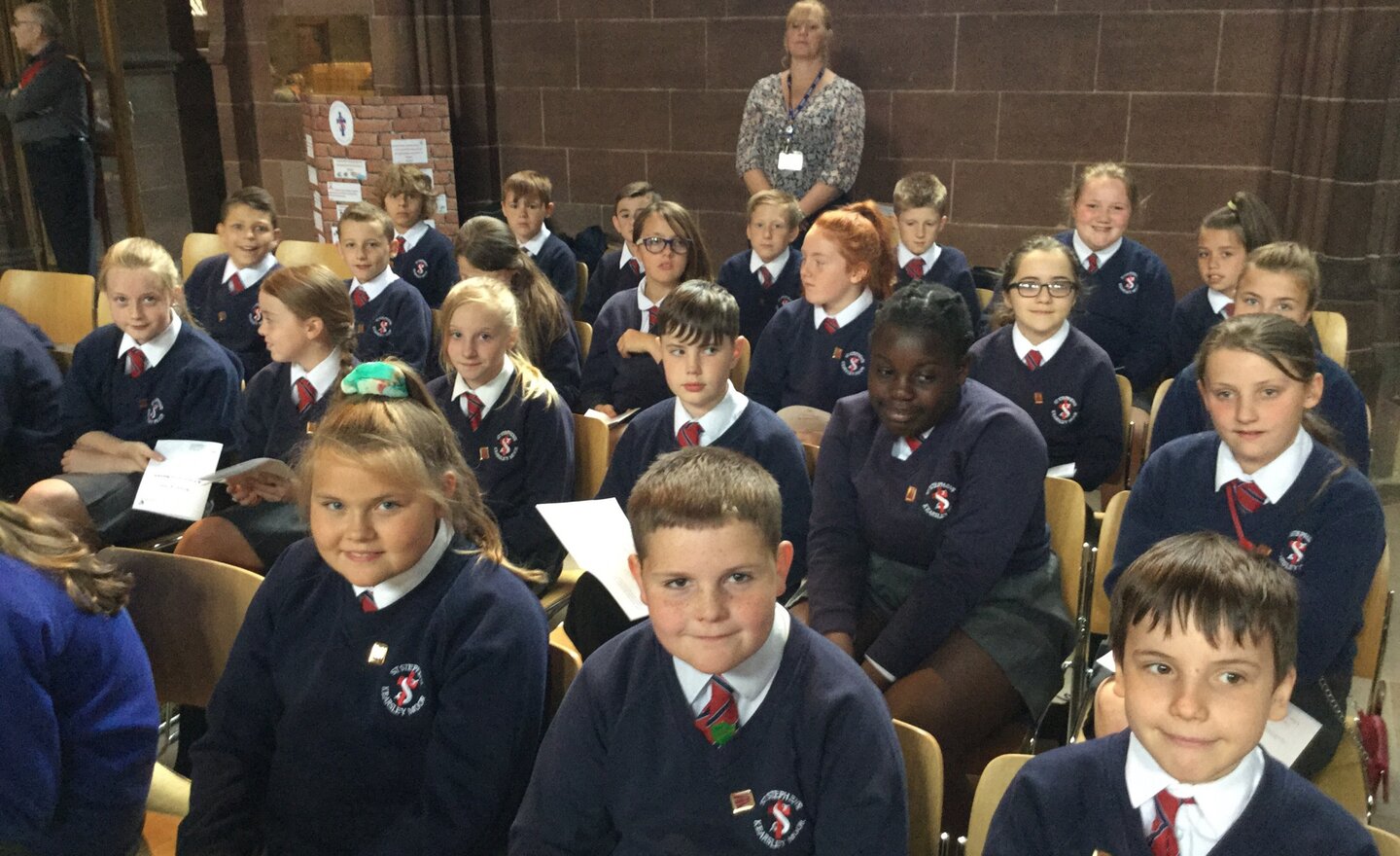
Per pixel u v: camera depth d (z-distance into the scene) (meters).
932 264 4.64
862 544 2.47
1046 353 3.30
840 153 5.76
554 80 7.12
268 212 4.71
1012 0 5.89
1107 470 3.26
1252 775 1.32
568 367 4.16
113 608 1.69
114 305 3.35
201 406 3.42
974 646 2.21
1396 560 3.96
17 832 1.55
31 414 3.60
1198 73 5.65
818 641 1.57
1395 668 3.33
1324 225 5.46
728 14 6.51
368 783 1.83
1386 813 2.71
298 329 3.11
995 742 2.25
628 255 5.16
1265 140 5.62
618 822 1.57
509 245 4.05
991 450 2.26
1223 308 4.18
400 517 1.74
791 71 5.82
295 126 7.95
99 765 1.64
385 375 1.82
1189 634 1.26
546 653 1.87
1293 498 2.12
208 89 8.21
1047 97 5.96
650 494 1.45
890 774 1.49
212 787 1.85
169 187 8.14
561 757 1.59
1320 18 5.26
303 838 1.87
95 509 3.16
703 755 1.51
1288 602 1.27
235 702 1.90
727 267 4.64
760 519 1.43
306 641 1.86
